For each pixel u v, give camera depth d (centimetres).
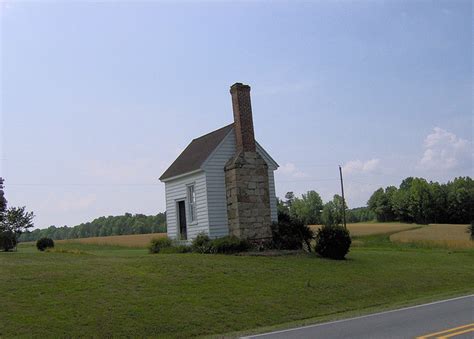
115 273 1673
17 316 1195
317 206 11069
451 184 10988
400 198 11369
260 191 2528
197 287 1595
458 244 4325
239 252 2316
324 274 1939
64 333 1130
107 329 1177
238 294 1562
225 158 2616
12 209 3284
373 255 2730
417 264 2450
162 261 1938
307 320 1321
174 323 1257
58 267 1717
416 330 1017
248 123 2589
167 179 2883
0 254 2108
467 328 1002
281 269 1959
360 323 1175
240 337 1099
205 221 2544
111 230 12231
